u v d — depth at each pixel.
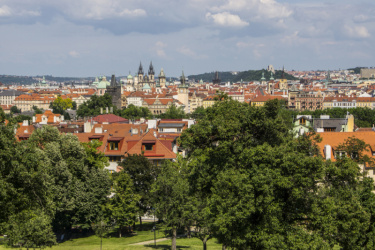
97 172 100.75
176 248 88.38
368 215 60.03
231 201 58.16
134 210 100.94
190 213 80.62
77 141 102.69
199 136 71.50
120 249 86.94
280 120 68.00
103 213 100.62
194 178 71.38
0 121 76.88
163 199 85.06
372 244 60.06
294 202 59.69
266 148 61.38
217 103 74.06
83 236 102.62
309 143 64.88
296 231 57.34
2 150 70.25
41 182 76.44
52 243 79.00
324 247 56.28
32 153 76.25
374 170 95.25
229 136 67.38
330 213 58.56
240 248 59.56
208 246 91.25
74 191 96.00
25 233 71.88
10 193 70.56
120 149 123.06
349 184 63.91
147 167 106.94
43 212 75.75
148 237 101.44
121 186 100.12
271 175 58.00
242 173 61.09
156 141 121.50
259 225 58.03
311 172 58.94
